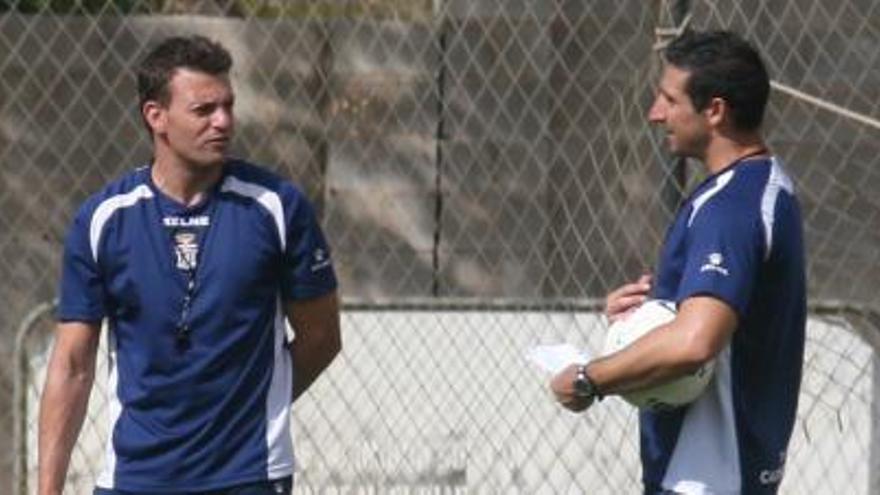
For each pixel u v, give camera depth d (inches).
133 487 709.9
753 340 648.4
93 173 1067.3
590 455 1008.2
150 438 706.8
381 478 1007.6
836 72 1055.6
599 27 1058.7
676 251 649.6
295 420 1004.6
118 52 1068.5
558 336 1011.9
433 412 1011.3
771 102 1052.5
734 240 628.4
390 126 1073.5
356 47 1073.5
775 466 664.4
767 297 642.8
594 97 1061.1
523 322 1011.9
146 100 700.0
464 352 1011.9
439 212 1069.8
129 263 702.5
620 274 1055.0
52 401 717.3
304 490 1004.6
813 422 1009.5
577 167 1062.4
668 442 656.4
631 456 1006.4
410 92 1072.8
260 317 707.4
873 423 1008.9
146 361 706.8
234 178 706.2
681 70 652.7
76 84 1067.3
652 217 1045.8
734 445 650.8
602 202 1058.1
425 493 1010.1
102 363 978.7
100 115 1067.3
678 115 653.9
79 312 715.4
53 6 1075.9
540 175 1066.1
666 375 624.7
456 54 1069.1
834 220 1055.6
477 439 1011.3
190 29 1071.6
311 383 751.1
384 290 1070.4
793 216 644.1
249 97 1073.5
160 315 701.3
